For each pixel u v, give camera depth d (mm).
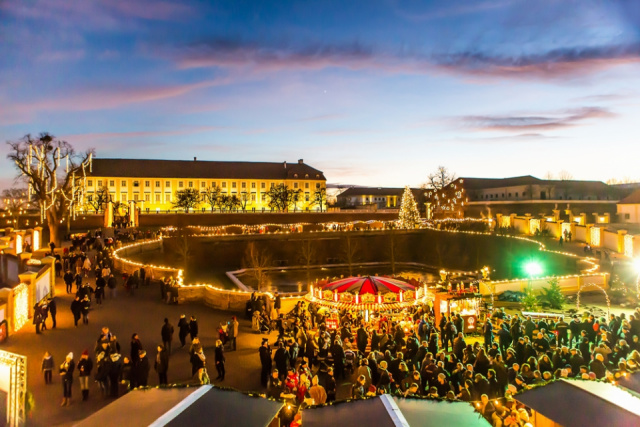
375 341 18203
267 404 7996
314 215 94812
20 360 11609
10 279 28203
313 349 17250
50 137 51406
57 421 13094
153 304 27750
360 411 8148
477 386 12953
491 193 117312
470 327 21953
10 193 89625
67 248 40812
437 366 13977
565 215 86312
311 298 22391
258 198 133875
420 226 77250
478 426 7910
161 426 7129
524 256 53250
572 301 30125
